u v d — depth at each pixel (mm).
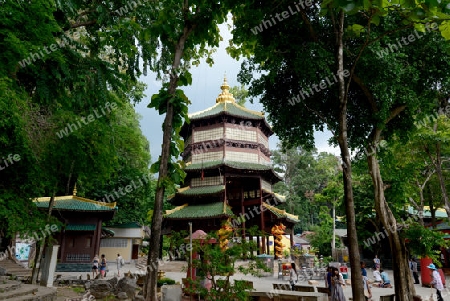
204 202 33219
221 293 8047
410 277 12859
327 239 38469
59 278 18953
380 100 12000
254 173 33969
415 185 24797
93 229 26188
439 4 3504
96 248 26234
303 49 11570
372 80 11812
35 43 9367
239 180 35844
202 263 8469
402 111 13945
